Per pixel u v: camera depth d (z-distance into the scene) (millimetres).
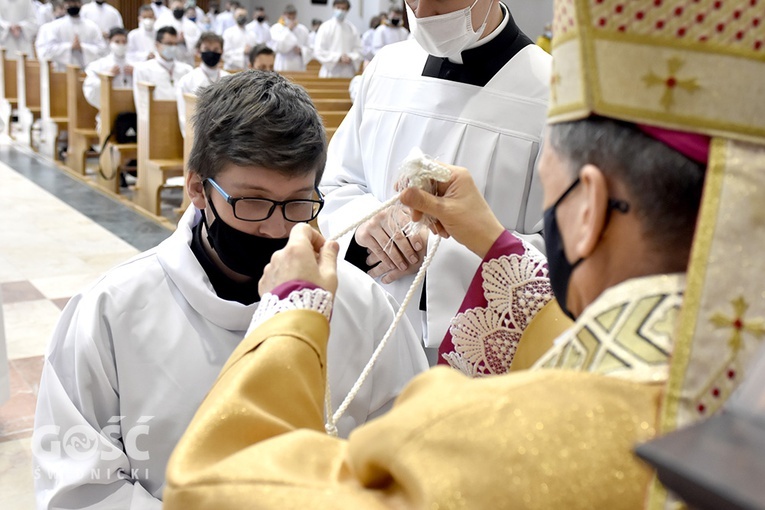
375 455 641
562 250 753
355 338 1541
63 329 1508
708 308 608
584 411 617
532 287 1268
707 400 599
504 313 1283
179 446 772
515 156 2012
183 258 1490
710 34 633
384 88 2189
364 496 654
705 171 655
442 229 1340
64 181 7852
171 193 7633
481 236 1309
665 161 662
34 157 8930
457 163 2031
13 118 10516
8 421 3262
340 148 2365
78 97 8078
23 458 3010
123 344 1442
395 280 1987
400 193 1276
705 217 619
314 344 868
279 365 832
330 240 1031
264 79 1444
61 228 6207
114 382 1446
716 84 634
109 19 12273
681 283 668
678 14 640
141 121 6789
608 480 588
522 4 12312
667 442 408
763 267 605
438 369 709
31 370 3719
